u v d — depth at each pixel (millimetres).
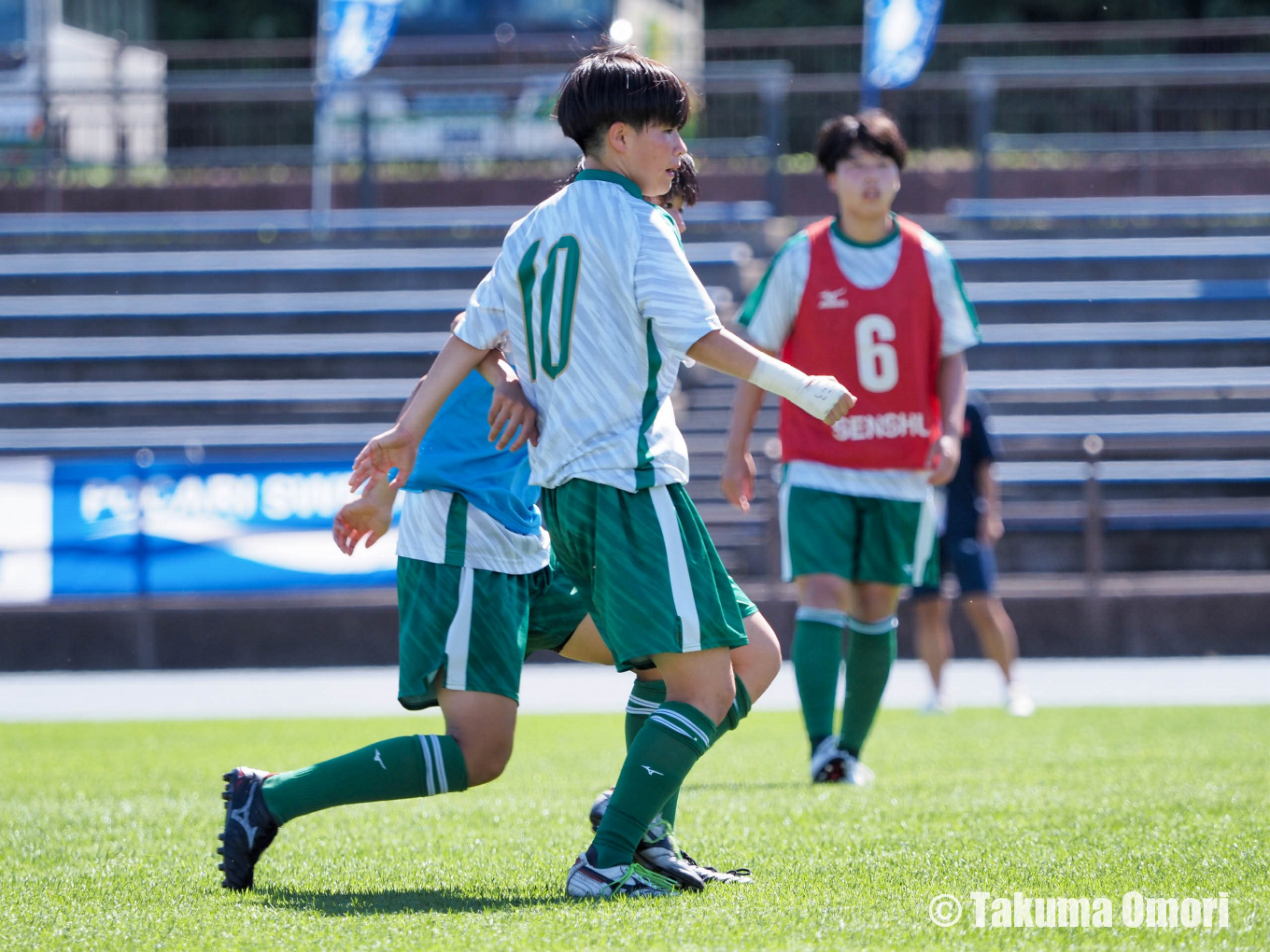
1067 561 49906
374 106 69125
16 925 9898
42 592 45188
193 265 63969
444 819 15883
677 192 13352
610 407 10781
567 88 11445
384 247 64625
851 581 20000
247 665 44844
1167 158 72812
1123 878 10883
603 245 10844
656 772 10773
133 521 45250
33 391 57438
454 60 71688
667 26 74625
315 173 68812
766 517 45594
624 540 10688
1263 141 72875
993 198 72250
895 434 19656
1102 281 60594
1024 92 77125
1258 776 18016
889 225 20094
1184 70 65500
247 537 45312
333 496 45312
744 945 8727
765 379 10625
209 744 25969
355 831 14977
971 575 30797
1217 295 58719
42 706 35594
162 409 57094
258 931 9516
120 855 13523
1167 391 51094
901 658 44500
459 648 11727
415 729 28141
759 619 12203
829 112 74688
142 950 9000
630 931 9195
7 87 73375
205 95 67062
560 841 14000
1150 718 28156
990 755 21938
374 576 45188
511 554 12070
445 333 59594
